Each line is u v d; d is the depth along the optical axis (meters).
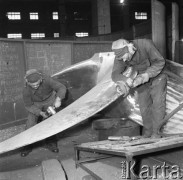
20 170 3.18
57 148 3.76
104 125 3.67
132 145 2.41
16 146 2.46
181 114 3.14
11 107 4.98
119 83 2.62
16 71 5.06
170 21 6.78
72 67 4.75
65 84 4.82
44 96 3.61
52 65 5.68
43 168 2.84
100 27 17.50
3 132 4.66
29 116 3.68
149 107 3.03
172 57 6.39
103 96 2.93
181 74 3.76
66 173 2.95
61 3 23.64
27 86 3.45
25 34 27.06
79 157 3.23
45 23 27.27
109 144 2.66
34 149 3.89
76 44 5.99
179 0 6.68
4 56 4.76
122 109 3.64
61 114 2.89
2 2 24.94
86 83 4.84
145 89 2.94
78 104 3.01
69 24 27.73
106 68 4.37
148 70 2.66
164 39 6.09
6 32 26.52
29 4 26.23
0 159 3.55
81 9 27.53
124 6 24.77
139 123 3.40
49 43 5.58
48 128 2.60
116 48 2.55
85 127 4.75
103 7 17.44
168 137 2.70
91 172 2.64
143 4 27.72
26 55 5.23
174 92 3.33
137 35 10.26
